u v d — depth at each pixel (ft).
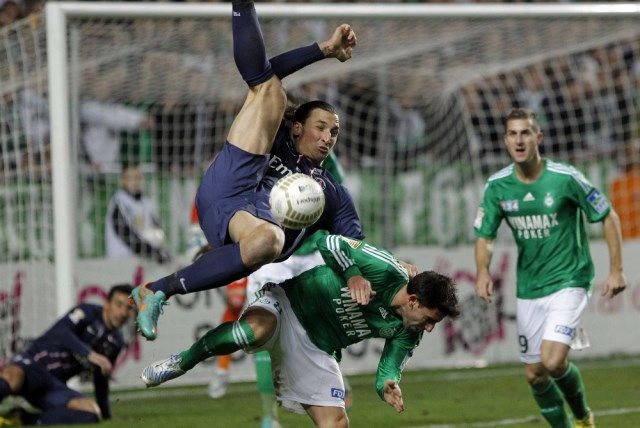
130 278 128.88
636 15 129.49
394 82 152.97
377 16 123.75
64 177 108.37
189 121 141.59
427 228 148.87
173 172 138.51
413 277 60.18
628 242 144.97
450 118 153.38
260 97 63.00
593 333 142.41
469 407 102.47
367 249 60.59
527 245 83.76
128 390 120.67
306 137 65.82
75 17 111.45
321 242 61.00
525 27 143.13
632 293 144.87
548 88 156.66
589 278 83.56
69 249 108.27
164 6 115.65
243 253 59.11
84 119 138.51
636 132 155.53
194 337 127.34
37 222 119.55
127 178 133.90
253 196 62.44
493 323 139.54
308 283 61.82
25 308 116.98
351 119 149.69
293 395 63.21
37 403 95.96
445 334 137.08
